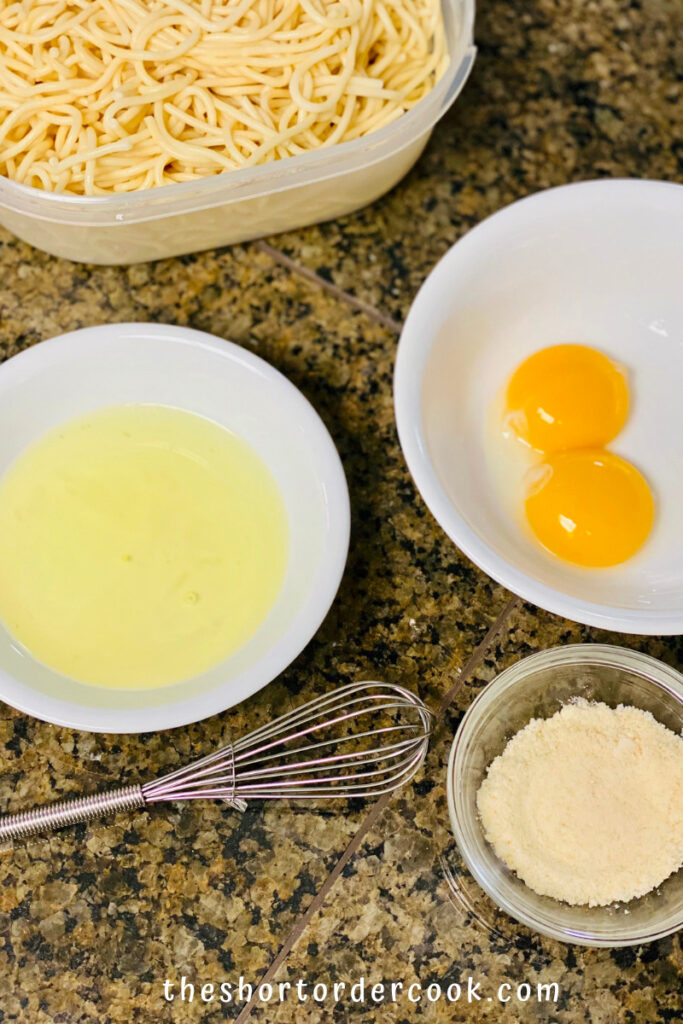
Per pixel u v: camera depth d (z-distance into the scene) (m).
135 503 0.49
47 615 0.47
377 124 0.51
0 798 0.47
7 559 0.48
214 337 0.48
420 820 0.48
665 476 0.50
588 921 0.46
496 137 0.55
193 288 0.53
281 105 0.51
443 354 0.49
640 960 0.47
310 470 0.48
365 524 0.50
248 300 0.53
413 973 0.46
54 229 0.49
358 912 0.47
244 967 0.46
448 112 0.55
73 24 0.49
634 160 0.55
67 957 0.46
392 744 0.48
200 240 0.51
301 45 0.50
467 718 0.47
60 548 0.48
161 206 0.48
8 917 0.46
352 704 0.49
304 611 0.45
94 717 0.44
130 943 0.46
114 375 0.49
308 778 0.48
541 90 0.56
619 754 0.47
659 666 0.48
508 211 0.49
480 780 0.48
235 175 0.47
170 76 0.50
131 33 0.50
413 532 0.50
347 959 0.46
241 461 0.50
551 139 0.55
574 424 0.50
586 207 0.49
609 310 0.52
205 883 0.47
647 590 0.48
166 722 0.44
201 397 0.50
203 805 0.47
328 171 0.48
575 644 0.48
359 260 0.53
